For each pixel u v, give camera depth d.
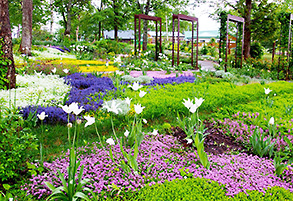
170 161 3.62
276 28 17.83
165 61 15.91
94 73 9.39
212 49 32.59
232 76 11.23
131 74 10.93
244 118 5.61
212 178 3.16
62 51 21.22
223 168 3.46
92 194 2.54
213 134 4.89
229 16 12.95
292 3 19.34
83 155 3.65
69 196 2.52
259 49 21.36
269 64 15.66
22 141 3.16
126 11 26.42
